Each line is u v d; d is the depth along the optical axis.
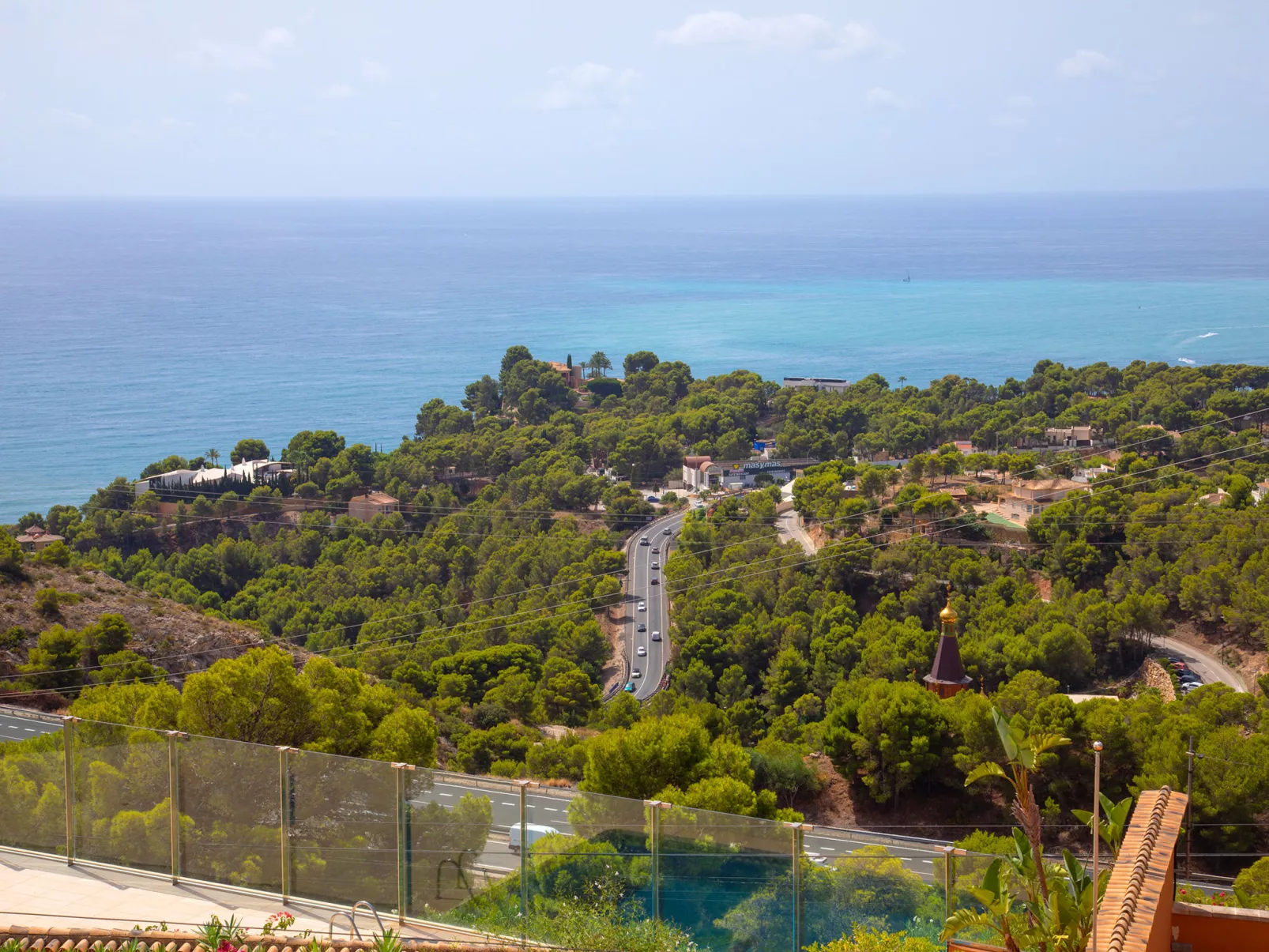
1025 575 98.75
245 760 19.45
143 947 14.84
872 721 47.41
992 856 17.88
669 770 33.25
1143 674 77.62
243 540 144.50
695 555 120.44
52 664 63.78
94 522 148.75
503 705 73.69
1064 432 178.62
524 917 18.88
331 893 19.12
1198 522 94.50
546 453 180.62
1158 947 12.95
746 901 18.84
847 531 115.69
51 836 20.16
